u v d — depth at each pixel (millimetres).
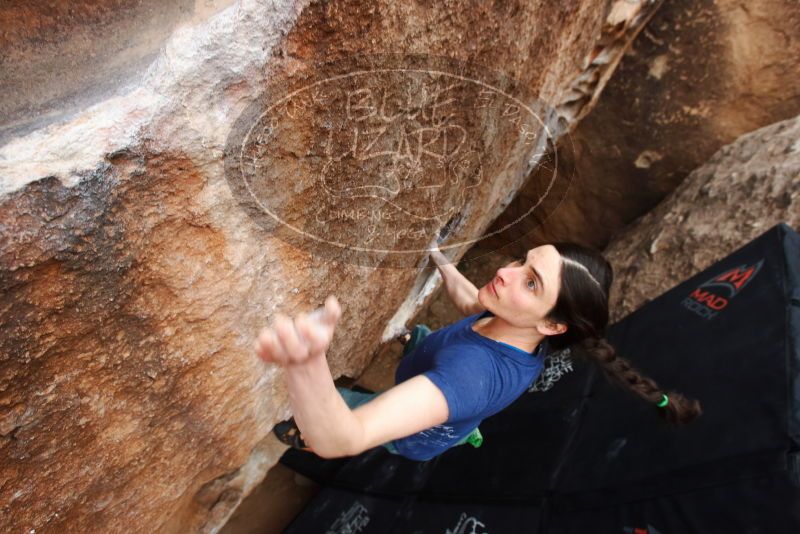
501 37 882
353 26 619
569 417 1537
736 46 1979
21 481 661
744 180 1877
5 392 570
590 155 2416
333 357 1165
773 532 866
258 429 1078
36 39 640
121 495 836
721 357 1290
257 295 815
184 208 633
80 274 564
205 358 810
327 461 2004
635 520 1123
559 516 1309
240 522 1893
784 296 1263
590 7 1174
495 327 872
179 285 687
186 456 935
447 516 1561
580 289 778
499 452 1620
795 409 982
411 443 947
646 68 2154
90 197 533
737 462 1008
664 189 2354
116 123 541
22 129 540
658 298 1681
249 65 580
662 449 1177
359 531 1736
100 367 664
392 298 1259
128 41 642
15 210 489
